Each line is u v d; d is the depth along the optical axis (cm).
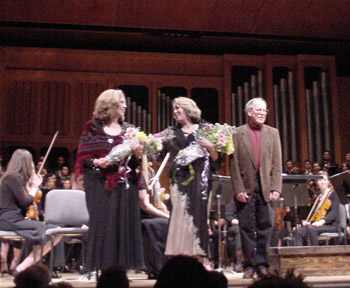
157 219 391
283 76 1063
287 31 975
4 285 352
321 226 615
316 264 360
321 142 1004
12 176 419
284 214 663
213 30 964
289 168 893
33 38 980
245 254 366
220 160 354
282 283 154
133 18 923
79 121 965
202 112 1035
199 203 338
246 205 370
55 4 882
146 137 317
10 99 951
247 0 888
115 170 311
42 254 412
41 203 639
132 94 1023
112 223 306
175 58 1015
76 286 308
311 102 1013
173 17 924
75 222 420
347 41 1012
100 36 978
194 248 333
